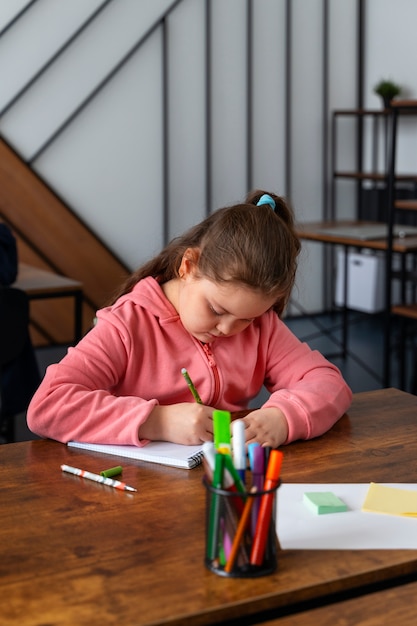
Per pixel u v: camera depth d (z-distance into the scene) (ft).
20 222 15.29
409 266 17.65
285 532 3.56
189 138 16.74
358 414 5.28
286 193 18.04
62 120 15.48
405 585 3.24
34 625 2.82
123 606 2.94
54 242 15.56
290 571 3.22
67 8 15.15
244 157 17.40
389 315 11.91
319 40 17.93
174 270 5.38
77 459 4.44
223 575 3.16
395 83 17.97
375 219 18.28
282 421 4.74
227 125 17.08
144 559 3.30
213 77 16.78
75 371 4.97
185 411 4.62
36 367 9.76
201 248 4.69
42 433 4.75
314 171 18.35
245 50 17.03
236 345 5.50
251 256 4.42
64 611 2.91
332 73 18.28
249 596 3.02
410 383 13.69
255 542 3.16
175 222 16.83
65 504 3.85
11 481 4.13
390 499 3.90
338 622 2.97
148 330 5.33
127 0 15.67
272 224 4.57
